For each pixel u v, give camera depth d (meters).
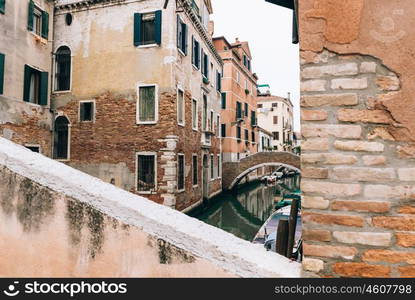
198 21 15.70
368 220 1.49
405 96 1.50
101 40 13.54
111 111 13.23
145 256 1.57
